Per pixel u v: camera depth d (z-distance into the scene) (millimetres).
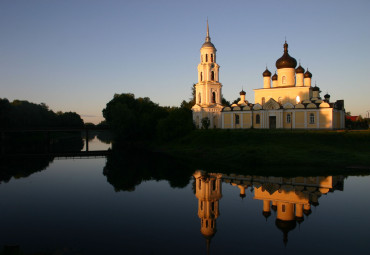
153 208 26906
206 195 30844
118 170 46969
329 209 25531
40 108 153750
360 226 21750
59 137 155125
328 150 48344
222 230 21438
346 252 17734
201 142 65875
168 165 50188
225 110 75688
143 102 103688
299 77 73438
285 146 52656
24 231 21375
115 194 32031
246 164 46531
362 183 33656
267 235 20453
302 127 66125
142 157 61719
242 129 69625
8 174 44719
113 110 90438
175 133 75062
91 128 92625
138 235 20578
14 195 31891
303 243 19062
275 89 73938
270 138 56969
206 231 21203
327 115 63781
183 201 28969
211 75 79938
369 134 52719
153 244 19109
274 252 17844
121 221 23484
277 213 24859
